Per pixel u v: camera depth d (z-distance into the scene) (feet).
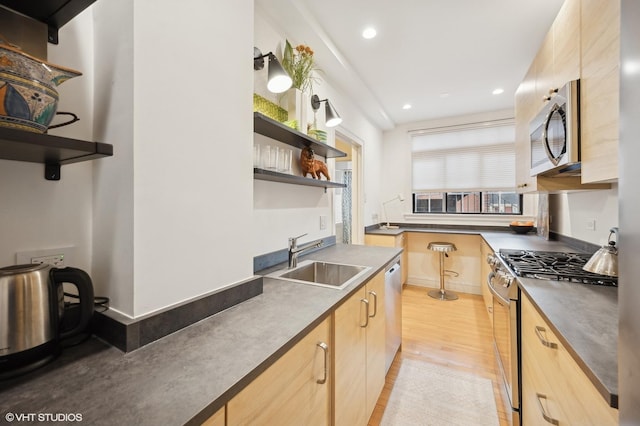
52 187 2.76
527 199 12.46
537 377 3.81
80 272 2.48
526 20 6.56
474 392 6.05
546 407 3.44
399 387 6.25
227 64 3.53
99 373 2.14
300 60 6.47
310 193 7.59
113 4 2.75
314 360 3.22
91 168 3.01
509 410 5.05
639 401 1.48
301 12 6.00
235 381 2.06
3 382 2.01
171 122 2.87
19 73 1.93
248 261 3.89
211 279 3.32
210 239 3.30
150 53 2.67
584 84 4.33
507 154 12.53
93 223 3.00
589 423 2.38
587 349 2.54
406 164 14.56
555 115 5.04
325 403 3.51
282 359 2.64
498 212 13.11
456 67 8.77
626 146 1.60
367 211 12.72
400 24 6.74
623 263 1.62
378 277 5.64
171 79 2.87
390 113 12.91
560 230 9.21
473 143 13.17
